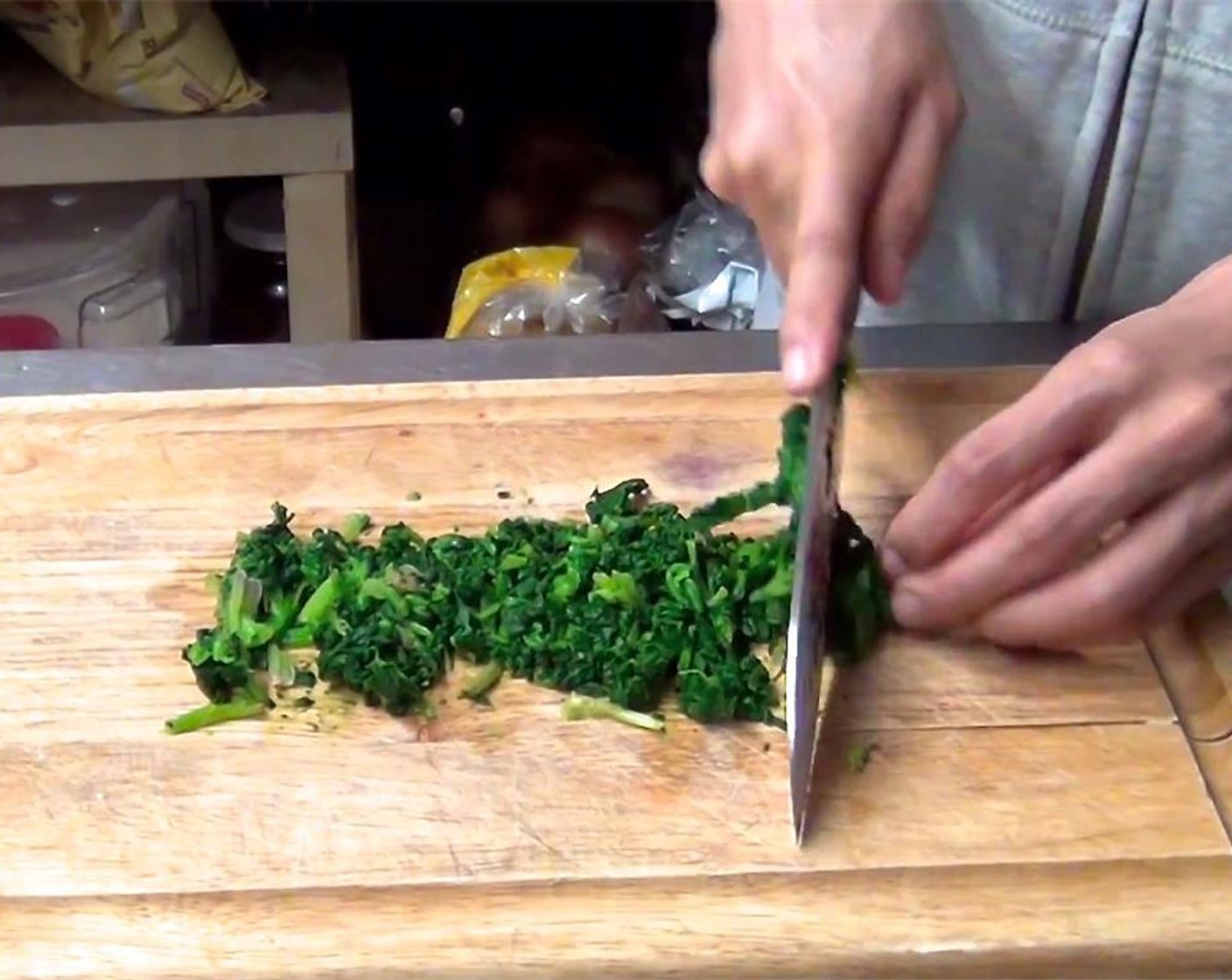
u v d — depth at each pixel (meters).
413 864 0.78
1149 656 0.87
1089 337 1.05
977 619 0.87
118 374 1.01
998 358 1.04
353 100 1.50
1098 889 0.78
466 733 0.83
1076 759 0.83
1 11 1.30
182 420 0.98
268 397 0.99
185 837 0.79
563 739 0.83
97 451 0.96
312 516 0.93
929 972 0.76
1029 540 0.83
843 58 0.88
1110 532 0.90
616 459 0.97
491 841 0.79
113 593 0.89
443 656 0.86
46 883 0.77
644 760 0.82
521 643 0.85
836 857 0.79
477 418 0.99
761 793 0.81
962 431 0.99
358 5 1.49
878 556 0.89
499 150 1.50
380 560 0.89
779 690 0.85
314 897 0.77
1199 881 0.78
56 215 1.38
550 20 1.53
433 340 1.05
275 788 0.81
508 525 0.91
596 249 1.37
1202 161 0.99
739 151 0.90
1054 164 1.03
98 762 0.82
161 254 1.41
